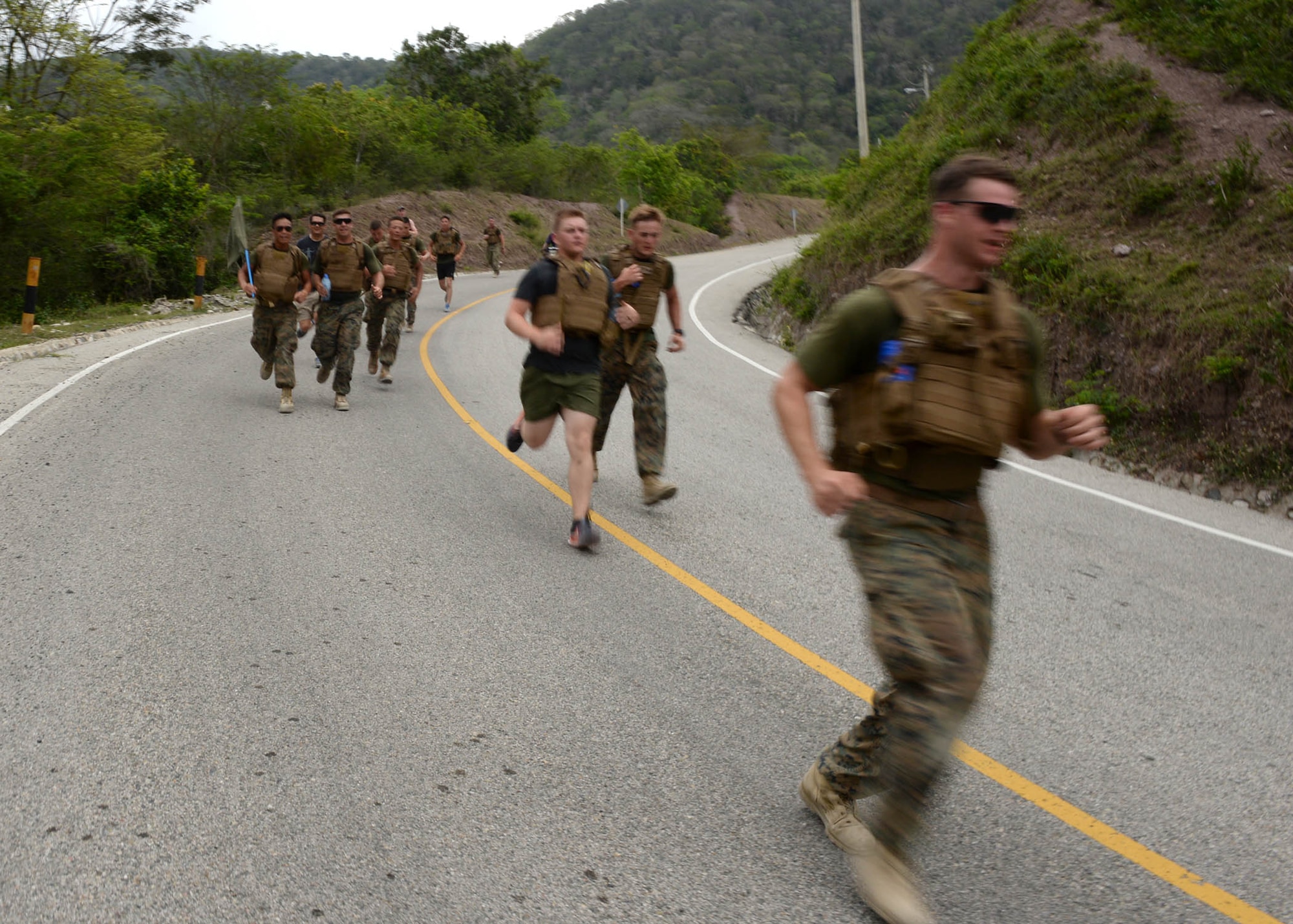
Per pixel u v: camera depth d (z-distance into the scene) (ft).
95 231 72.79
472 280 97.76
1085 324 38.60
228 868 10.00
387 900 9.65
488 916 9.49
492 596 18.20
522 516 23.27
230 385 38.14
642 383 23.62
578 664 15.44
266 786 11.59
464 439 30.99
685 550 21.40
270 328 34.47
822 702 14.46
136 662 14.69
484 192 141.38
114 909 9.28
